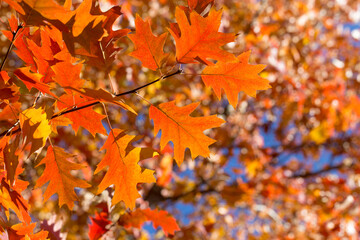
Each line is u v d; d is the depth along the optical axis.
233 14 6.50
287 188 6.98
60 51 1.37
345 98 6.79
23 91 1.70
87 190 3.38
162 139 1.54
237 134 7.44
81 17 1.34
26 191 3.86
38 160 1.57
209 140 1.51
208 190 7.02
